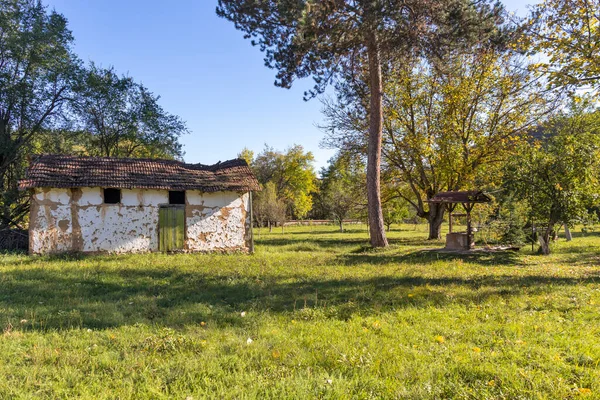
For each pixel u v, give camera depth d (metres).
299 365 4.49
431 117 26.34
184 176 19.08
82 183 16.77
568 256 15.31
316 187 68.19
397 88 26.08
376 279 10.22
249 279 10.54
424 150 24.62
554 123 22.75
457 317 6.45
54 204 16.66
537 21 12.25
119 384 4.04
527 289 8.38
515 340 5.18
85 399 3.67
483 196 16.89
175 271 12.06
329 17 15.76
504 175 18.06
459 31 15.88
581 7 11.40
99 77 28.64
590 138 16.97
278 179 65.38
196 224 18.61
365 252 18.25
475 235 20.42
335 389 3.78
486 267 12.57
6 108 23.83
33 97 24.36
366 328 5.93
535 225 17.89
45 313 6.89
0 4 22.88
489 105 24.84
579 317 6.21
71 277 10.75
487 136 24.70
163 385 4.01
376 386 3.90
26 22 23.84
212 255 17.28
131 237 17.61
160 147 32.31
